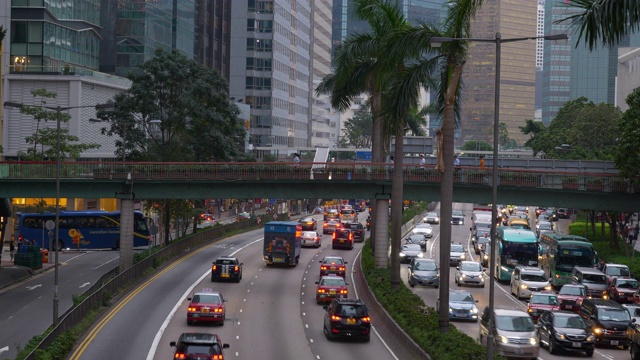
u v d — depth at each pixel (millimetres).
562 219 156250
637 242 107625
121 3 122875
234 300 56875
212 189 66062
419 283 64750
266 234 76812
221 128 89250
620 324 43656
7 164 64375
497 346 37906
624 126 71062
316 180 65500
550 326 41500
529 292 59875
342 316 42719
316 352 40312
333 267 67812
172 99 87312
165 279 66375
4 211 73938
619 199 63844
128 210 66062
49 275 70188
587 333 40531
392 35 44375
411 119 116625
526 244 70375
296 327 47562
